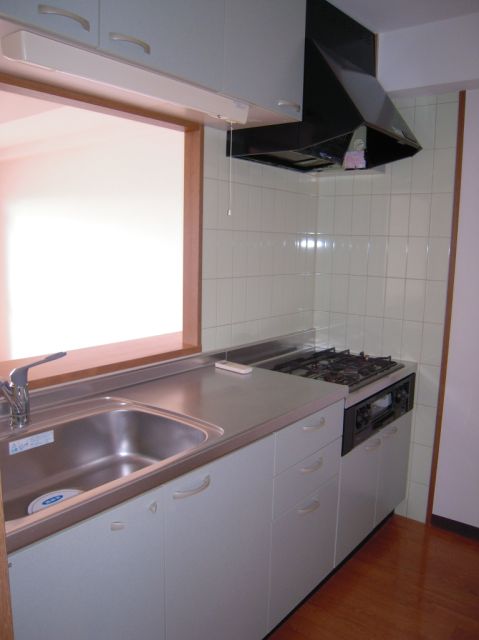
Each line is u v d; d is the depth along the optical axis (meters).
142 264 3.60
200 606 1.38
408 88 2.29
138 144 3.51
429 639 1.84
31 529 0.95
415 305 2.52
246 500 1.49
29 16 1.02
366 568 2.24
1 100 2.64
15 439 1.39
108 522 1.08
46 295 4.58
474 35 2.11
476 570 2.23
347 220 2.68
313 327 2.86
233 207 2.17
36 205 4.51
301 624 1.90
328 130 1.77
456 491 2.51
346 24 2.11
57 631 1.02
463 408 2.45
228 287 2.21
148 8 1.26
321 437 1.83
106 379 1.75
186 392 1.79
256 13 1.61
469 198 2.32
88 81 1.38
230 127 2.00
